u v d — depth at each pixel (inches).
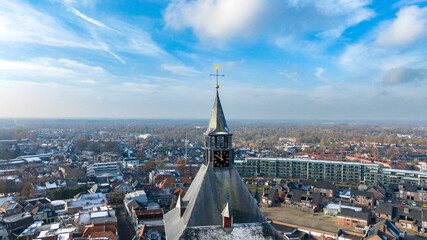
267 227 1515.7
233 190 1584.6
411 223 4699.8
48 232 4298.7
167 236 1551.4
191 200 1595.7
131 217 5260.8
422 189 6678.2
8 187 7288.4
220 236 1433.3
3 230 4510.3
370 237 3681.1
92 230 4146.2
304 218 5206.7
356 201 6378.0
